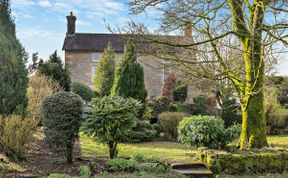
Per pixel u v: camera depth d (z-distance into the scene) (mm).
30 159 6250
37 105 9516
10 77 7199
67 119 5930
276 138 13227
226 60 10852
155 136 12336
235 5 7961
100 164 6125
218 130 8844
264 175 6668
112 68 21578
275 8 6250
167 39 8148
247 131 8047
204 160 7082
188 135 9086
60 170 5562
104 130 6379
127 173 5699
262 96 8125
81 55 26594
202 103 15977
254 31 7016
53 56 17750
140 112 12344
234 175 6617
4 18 7539
